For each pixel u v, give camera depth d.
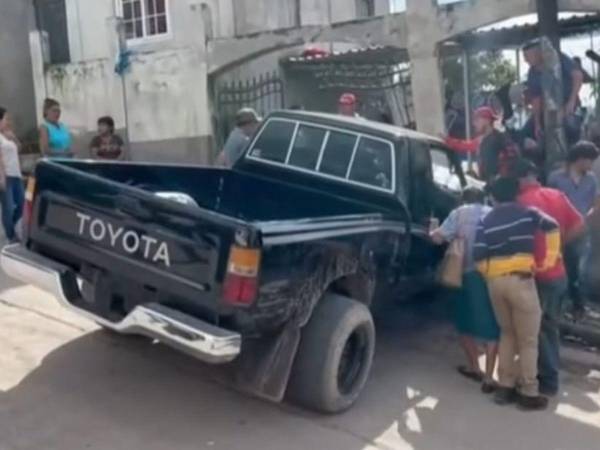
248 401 4.89
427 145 6.16
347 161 5.98
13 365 5.14
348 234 4.79
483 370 5.67
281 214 6.20
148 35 13.37
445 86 10.84
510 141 7.74
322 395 4.64
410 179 5.80
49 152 8.81
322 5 15.12
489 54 10.84
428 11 9.99
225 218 4.16
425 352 6.05
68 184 4.74
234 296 4.08
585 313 6.62
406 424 4.77
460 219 5.34
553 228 4.92
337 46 12.47
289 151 6.26
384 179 5.78
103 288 4.64
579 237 5.96
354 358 4.94
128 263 4.47
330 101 13.79
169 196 4.91
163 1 13.02
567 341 6.33
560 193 5.69
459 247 5.32
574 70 8.31
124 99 13.69
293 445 4.36
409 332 6.50
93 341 5.63
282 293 4.31
